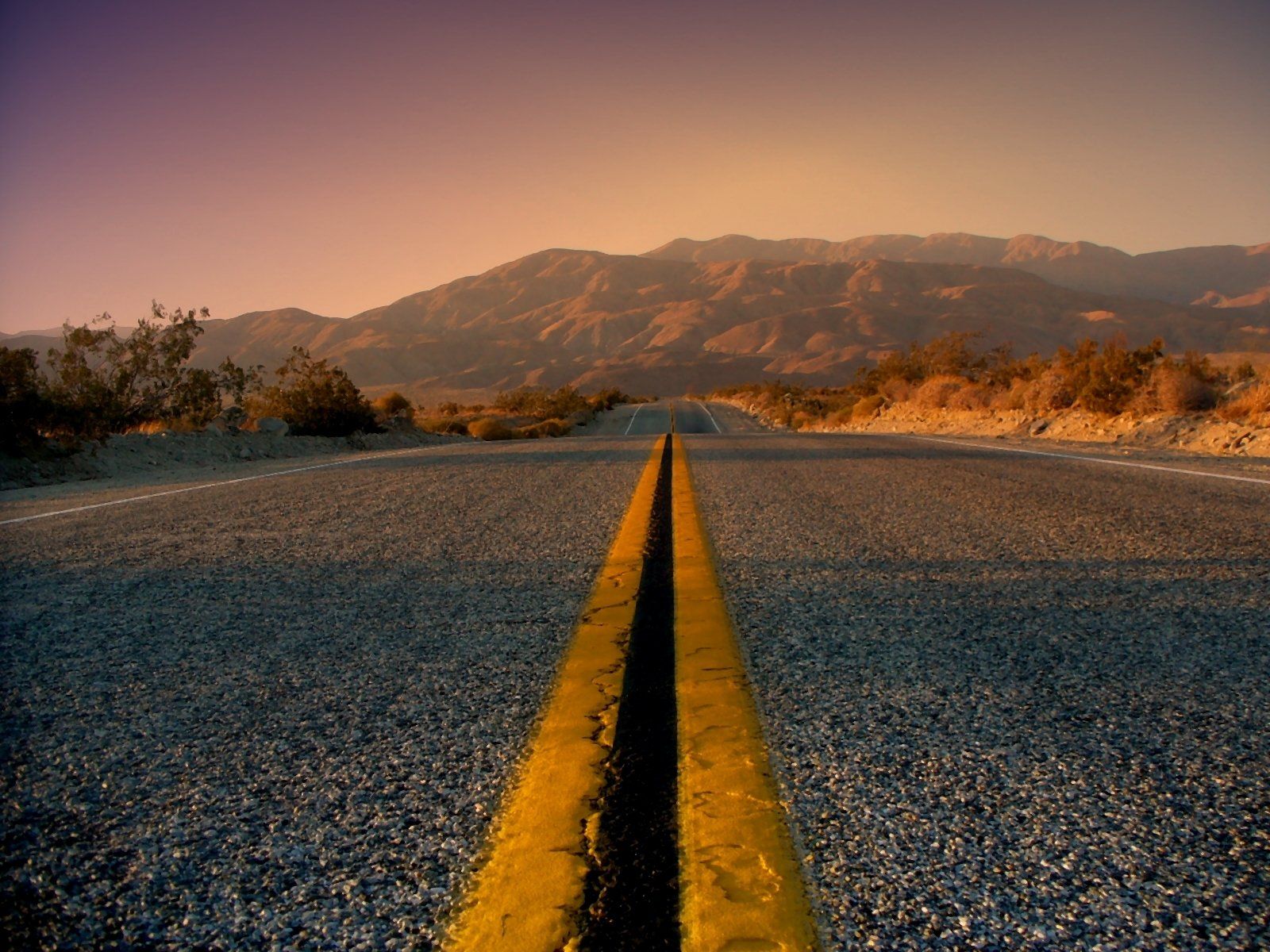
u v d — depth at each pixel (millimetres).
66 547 5074
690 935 1253
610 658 2703
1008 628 3000
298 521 5934
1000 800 1718
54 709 2410
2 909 1425
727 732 2062
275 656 2861
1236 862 1490
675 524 5465
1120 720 2156
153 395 17109
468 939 1270
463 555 4582
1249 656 2668
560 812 1668
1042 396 17500
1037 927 1296
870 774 1834
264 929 1338
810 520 5500
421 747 2043
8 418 11578
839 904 1348
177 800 1813
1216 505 5820
